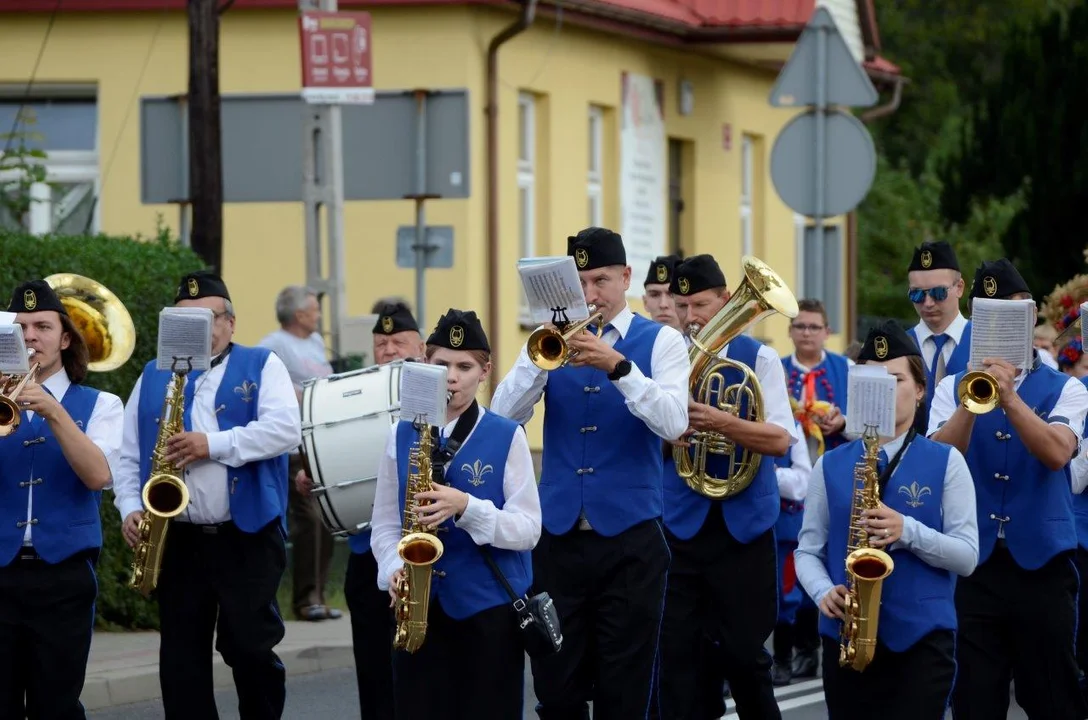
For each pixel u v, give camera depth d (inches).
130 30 1364.4
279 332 952.3
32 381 567.2
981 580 610.2
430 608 523.8
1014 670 619.5
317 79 985.5
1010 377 564.7
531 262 538.0
